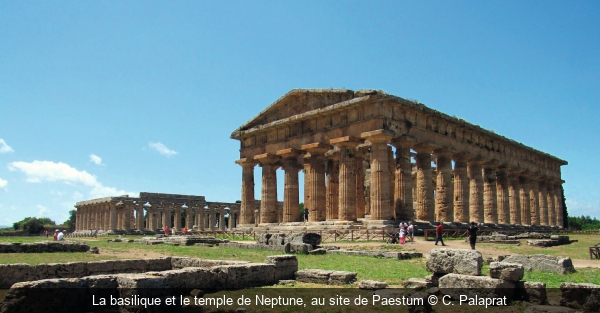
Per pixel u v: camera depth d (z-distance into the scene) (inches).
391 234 1576.0
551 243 1529.3
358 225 1871.3
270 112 2386.8
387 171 1872.5
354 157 2015.3
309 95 2174.0
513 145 2709.2
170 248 1544.0
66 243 1411.2
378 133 1812.3
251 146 2482.8
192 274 666.8
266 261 796.0
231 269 711.7
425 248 1358.3
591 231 2942.9
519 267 614.5
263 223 2358.5
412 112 2001.7
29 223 5027.1
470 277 622.5
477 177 2401.6
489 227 2326.5
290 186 2266.2
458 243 1519.4
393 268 928.9
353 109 1962.4
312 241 1337.4
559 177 3358.8
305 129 2180.1
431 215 2032.5
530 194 3053.6
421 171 2058.3
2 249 1309.1
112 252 1366.9
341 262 1039.0
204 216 4212.6
